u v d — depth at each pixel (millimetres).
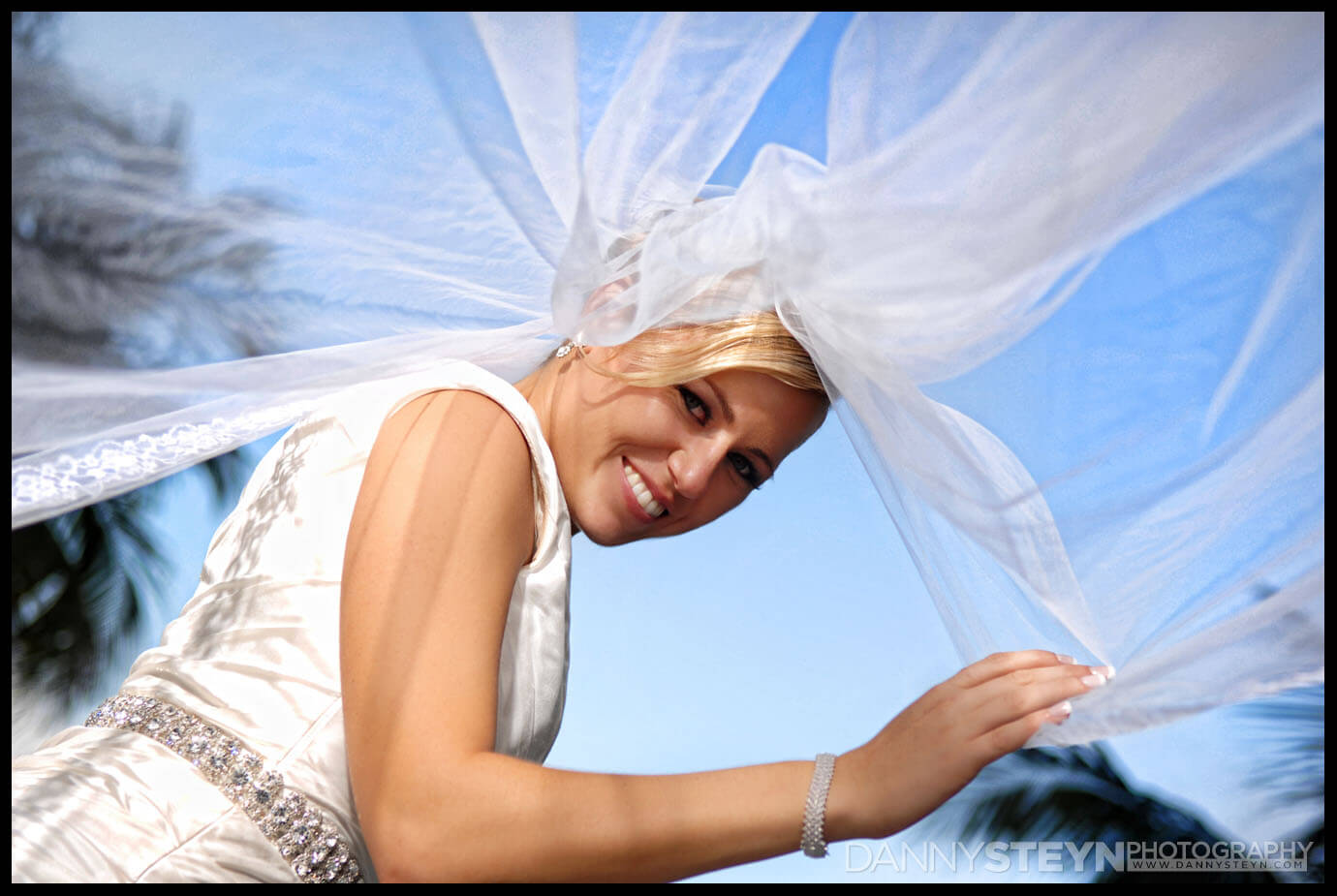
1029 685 1511
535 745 1784
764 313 1821
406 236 1653
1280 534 1660
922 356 1609
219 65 1512
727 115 1536
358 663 1479
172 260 1643
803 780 1492
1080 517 1684
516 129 1438
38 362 1666
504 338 1921
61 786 1598
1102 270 1681
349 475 1771
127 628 5234
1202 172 1435
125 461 1832
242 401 1852
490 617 1544
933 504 1688
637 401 1871
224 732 1648
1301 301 1640
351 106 1542
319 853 1634
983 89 1440
